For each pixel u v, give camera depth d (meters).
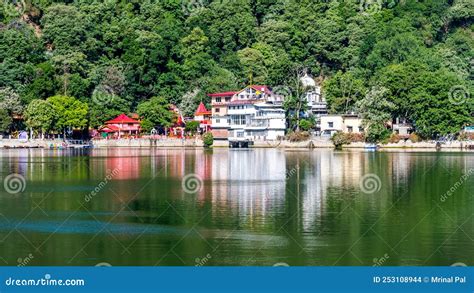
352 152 167.50
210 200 75.62
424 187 85.75
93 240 56.50
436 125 183.88
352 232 58.28
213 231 58.91
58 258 51.69
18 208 71.19
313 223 61.97
